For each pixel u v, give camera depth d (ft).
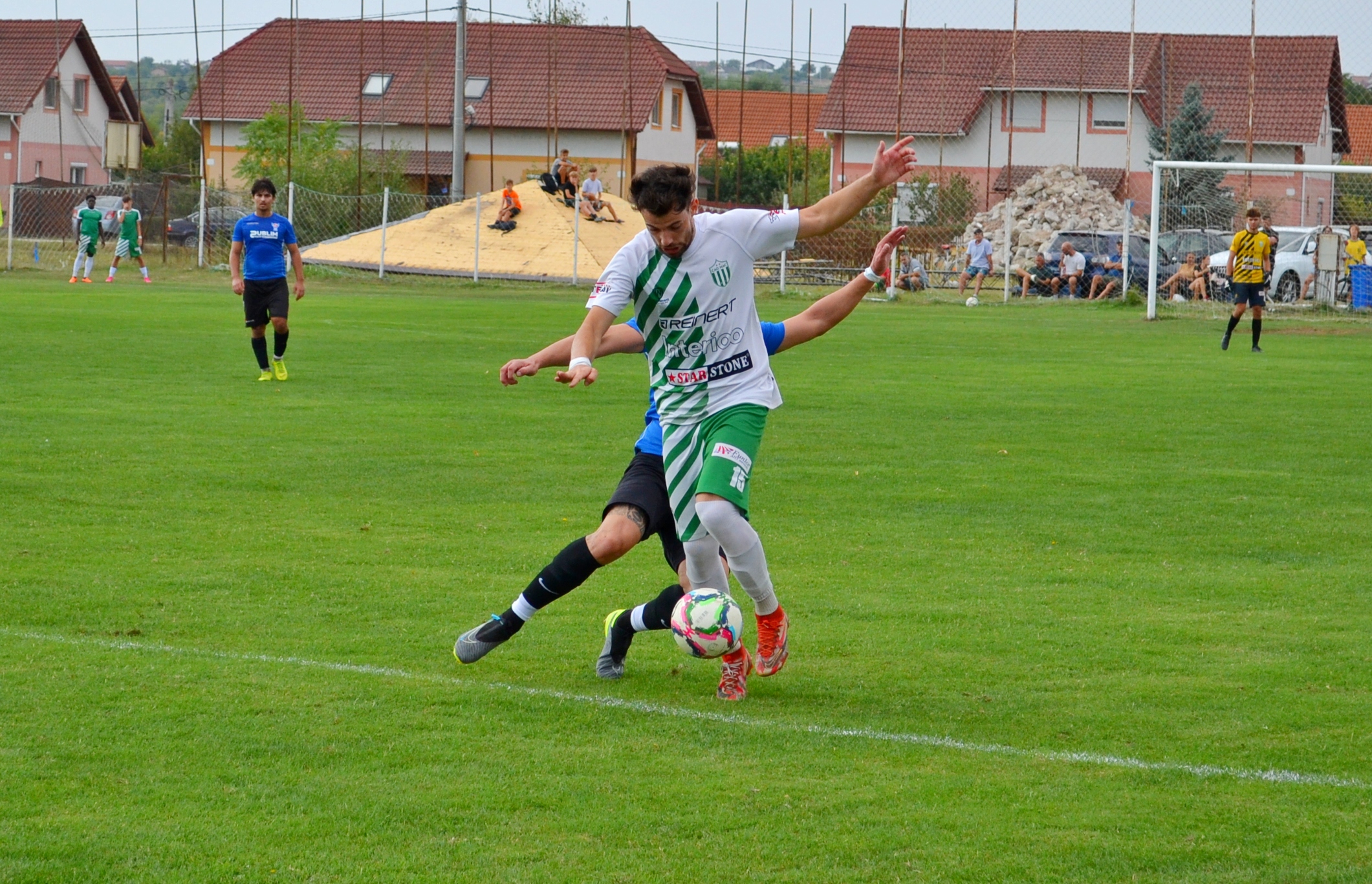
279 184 234.79
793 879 20.68
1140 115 290.76
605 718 27.84
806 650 32.94
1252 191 264.31
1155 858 21.53
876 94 300.20
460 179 226.99
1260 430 68.69
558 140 310.45
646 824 22.56
